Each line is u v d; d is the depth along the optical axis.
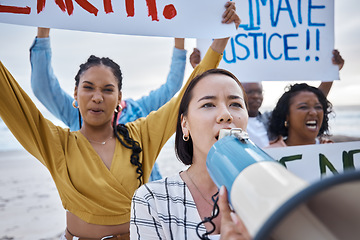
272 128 2.86
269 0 2.53
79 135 2.21
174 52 2.66
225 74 1.41
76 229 2.11
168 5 2.01
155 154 2.31
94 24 1.91
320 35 2.61
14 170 7.93
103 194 2.05
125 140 2.24
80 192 2.07
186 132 1.42
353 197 0.57
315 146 2.50
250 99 2.85
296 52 2.58
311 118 2.83
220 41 2.18
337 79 2.65
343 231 0.59
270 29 2.54
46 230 5.06
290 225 0.61
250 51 2.51
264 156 0.88
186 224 1.30
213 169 1.01
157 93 2.70
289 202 0.51
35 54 2.27
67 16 1.87
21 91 2.06
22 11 1.81
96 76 2.15
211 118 1.30
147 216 1.32
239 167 0.87
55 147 2.10
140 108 2.69
